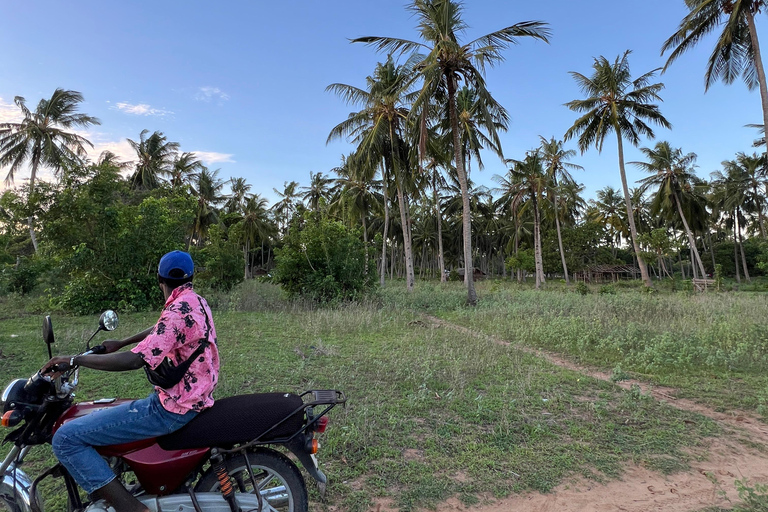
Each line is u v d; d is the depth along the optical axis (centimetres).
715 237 6169
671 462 405
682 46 1938
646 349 757
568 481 371
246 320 1154
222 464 248
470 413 501
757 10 1730
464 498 342
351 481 361
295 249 1633
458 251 5581
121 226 1340
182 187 1584
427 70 1520
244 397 262
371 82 2180
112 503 230
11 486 239
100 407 253
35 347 789
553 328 976
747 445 445
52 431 248
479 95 1608
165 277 242
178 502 243
